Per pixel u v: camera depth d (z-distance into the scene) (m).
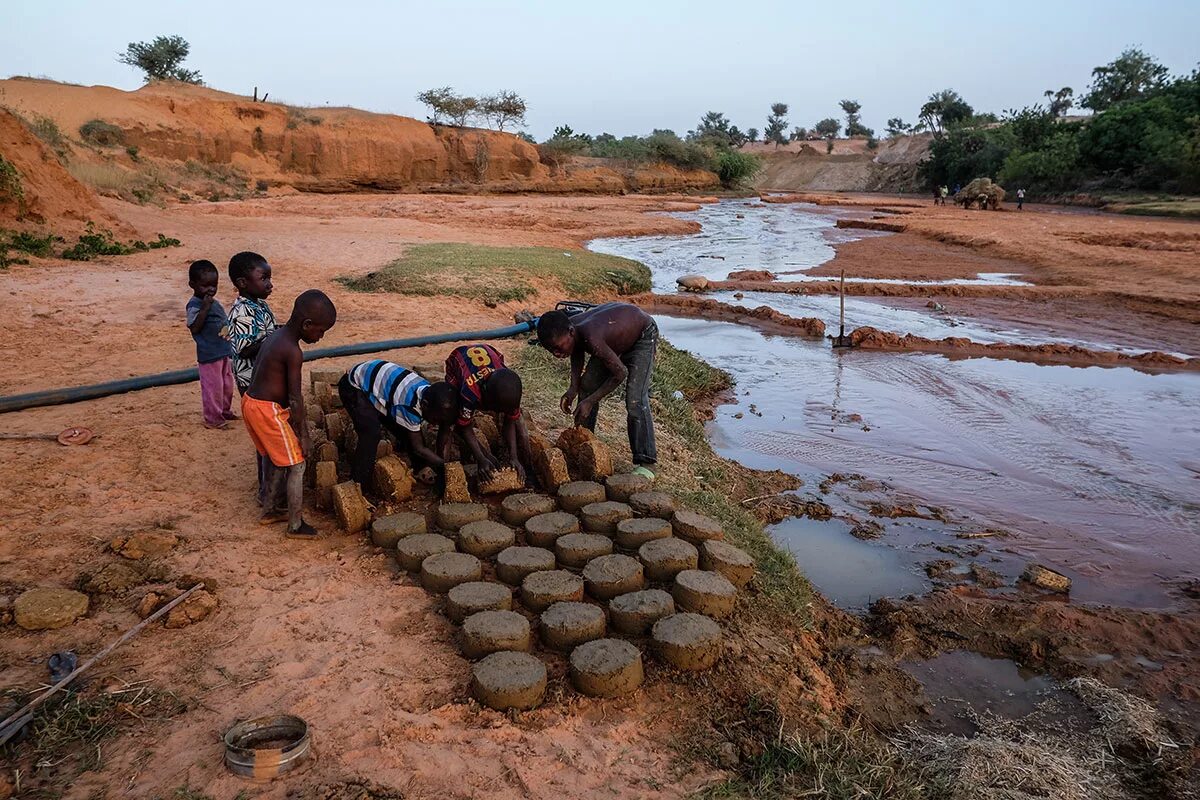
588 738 3.38
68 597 3.95
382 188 51.69
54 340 9.10
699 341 13.58
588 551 4.65
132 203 23.45
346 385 5.39
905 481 7.46
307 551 4.74
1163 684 4.40
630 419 6.23
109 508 4.99
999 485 7.39
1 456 5.59
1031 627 4.94
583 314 6.05
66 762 3.04
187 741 3.18
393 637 3.96
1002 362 12.30
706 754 3.40
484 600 4.11
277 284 13.25
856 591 5.43
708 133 141.25
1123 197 51.91
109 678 3.49
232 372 6.58
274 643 3.85
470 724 3.39
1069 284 19.56
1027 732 4.02
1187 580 5.65
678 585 4.38
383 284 13.45
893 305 17.17
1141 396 10.41
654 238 30.94
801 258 25.53
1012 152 65.94
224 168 44.25
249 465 5.85
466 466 5.79
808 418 9.36
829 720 3.82
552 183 58.06
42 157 16.23
